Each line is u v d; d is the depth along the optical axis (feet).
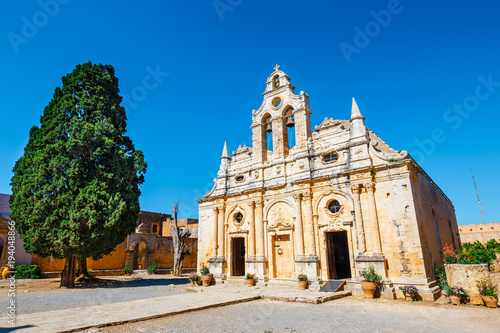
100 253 84.12
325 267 68.03
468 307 47.09
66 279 76.54
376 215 62.75
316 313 42.88
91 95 85.71
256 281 76.23
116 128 88.12
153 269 130.11
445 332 32.58
